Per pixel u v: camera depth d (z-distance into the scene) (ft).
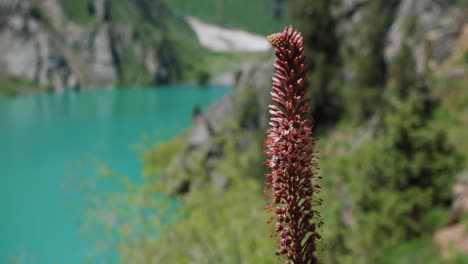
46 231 158.61
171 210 74.69
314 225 10.81
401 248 80.79
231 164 87.10
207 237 62.75
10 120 388.78
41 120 390.21
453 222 83.30
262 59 197.36
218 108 203.51
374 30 203.21
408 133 85.05
